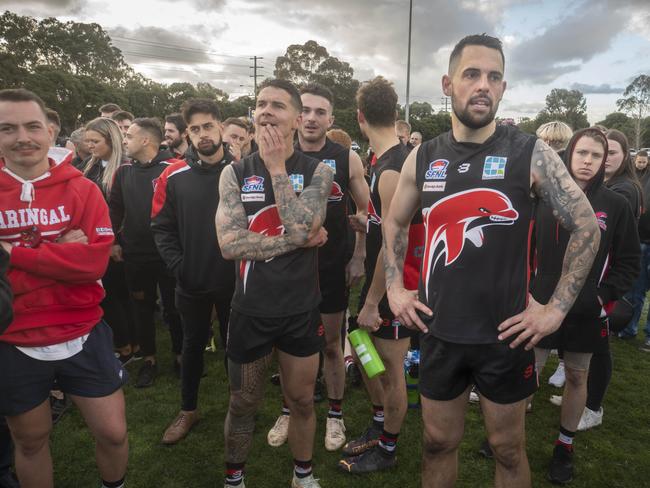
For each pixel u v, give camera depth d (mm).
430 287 1587
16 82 32812
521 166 1454
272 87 1845
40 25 59094
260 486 2281
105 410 1813
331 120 2693
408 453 2559
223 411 2977
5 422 1997
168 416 2934
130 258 3277
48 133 1747
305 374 1963
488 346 1494
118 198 3330
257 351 1905
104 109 5586
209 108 2512
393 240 1807
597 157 2299
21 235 1712
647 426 2898
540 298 2318
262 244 1805
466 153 1525
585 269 1445
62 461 2479
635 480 2387
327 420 2729
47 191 1760
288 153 1954
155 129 3287
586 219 1438
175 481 2322
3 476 2102
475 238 1480
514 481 1592
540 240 2348
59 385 1800
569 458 2396
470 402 3119
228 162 2633
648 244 4266
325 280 2615
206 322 2676
